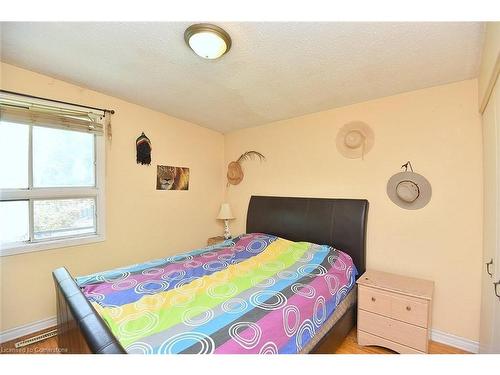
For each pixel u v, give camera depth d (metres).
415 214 2.10
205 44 1.45
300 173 2.86
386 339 1.82
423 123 2.07
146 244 2.76
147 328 1.11
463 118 1.90
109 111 2.39
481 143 1.82
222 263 2.04
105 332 0.91
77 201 2.30
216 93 2.31
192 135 3.23
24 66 1.90
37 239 2.09
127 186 2.59
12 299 1.93
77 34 1.50
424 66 1.73
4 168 1.93
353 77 1.93
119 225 2.53
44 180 2.12
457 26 1.31
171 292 1.48
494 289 1.39
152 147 2.79
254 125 3.27
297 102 2.47
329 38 1.46
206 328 1.12
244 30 1.40
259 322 1.19
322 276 1.80
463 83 1.90
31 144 2.04
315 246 2.34
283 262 2.08
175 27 1.41
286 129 2.99
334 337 1.70
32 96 1.97
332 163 2.61
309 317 1.42
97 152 2.37
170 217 3.00
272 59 1.70
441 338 1.96
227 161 3.63
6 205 1.95
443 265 1.97
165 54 1.69
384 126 2.27
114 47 1.63
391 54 1.60
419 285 1.88
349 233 2.37
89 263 2.32
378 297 1.86
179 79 2.05
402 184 2.14
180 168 3.09
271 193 3.13
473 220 1.85
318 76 1.93
